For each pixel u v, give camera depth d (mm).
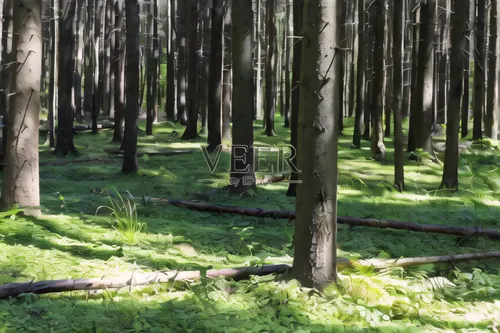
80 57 27219
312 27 4727
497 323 4484
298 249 4910
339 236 7531
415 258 6051
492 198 10898
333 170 4840
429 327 4281
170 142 19531
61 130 16016
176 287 4984
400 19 11281
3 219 6809
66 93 15969
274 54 28781
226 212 8672
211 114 16406
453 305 4895
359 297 4801
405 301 4766
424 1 15445
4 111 12297
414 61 16922
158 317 4191
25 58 7195
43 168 13469
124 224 7367
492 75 19906
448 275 5910
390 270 5691
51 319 4129
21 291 4547
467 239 7535
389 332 4121
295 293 4676
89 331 3920
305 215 4852
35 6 7188
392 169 14391
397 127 11391
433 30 15469
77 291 4738
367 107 20703
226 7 21188
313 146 4785
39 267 5250
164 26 34906
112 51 28000
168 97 28062
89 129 22234
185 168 13953
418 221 8633
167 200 9102
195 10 19797
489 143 17812
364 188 11570
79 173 12766
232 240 7086
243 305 4500
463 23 11125
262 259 6043
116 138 19109
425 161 15172
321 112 4770
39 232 6496
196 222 8219
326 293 4746
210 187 11164
